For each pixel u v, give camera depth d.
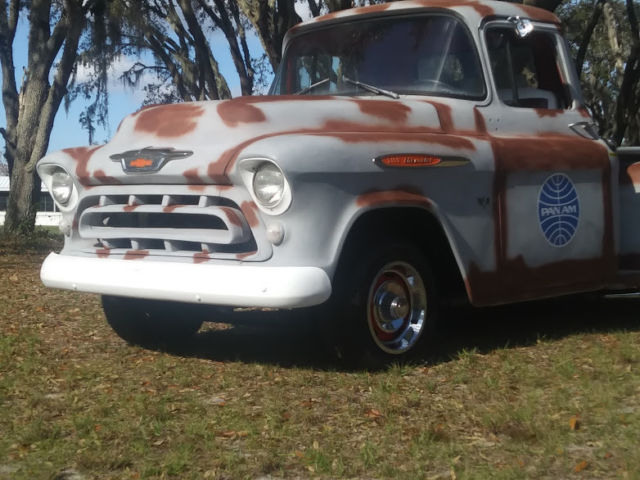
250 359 5.77
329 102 5.40
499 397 4.72
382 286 5.32
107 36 17.45
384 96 5.91
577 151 6.17
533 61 6.31
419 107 5.60
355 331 5.16
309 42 6.69
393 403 4.57
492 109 5.91
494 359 5.62
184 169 5.09
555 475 3.58
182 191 5.15
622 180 6.54
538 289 5.92
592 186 6.27
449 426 4.23
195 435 4.09
